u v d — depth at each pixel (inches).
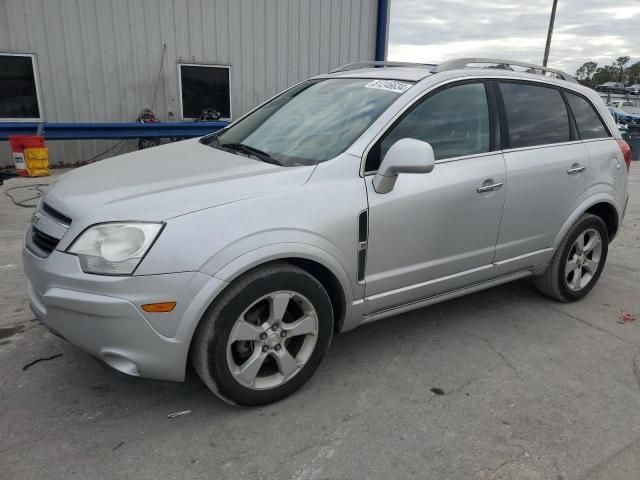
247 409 107.0
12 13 346.3
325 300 108.0
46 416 103.0
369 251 112.9
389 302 121.0
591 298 170.4
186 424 102.0
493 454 96.5
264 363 110.3
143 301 89.7
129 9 375.6
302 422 103.5
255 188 101.5
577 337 142.8
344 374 120.8
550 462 95.0
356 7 451.5
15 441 95.8
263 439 98.4
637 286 182.5
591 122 161.2
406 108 119.6
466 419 106.1
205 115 411.2
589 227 158.9
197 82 410.9
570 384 120.1
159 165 118.3
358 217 108.9
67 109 376.5
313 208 103.6
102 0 366.6
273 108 146.6
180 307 91.7
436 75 128.1
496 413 108.3
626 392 117.7
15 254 188.9
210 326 95.3
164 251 90.4
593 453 97.7
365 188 110.7
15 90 360.5
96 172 117.3
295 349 111.3
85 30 367.6
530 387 118.2
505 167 133.1
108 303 89.1
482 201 129.0
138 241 90.3
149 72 393.4
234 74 420.8
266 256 97.0
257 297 98.7
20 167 328.2
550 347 136.9
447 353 131.7
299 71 443.8
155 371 94.3
